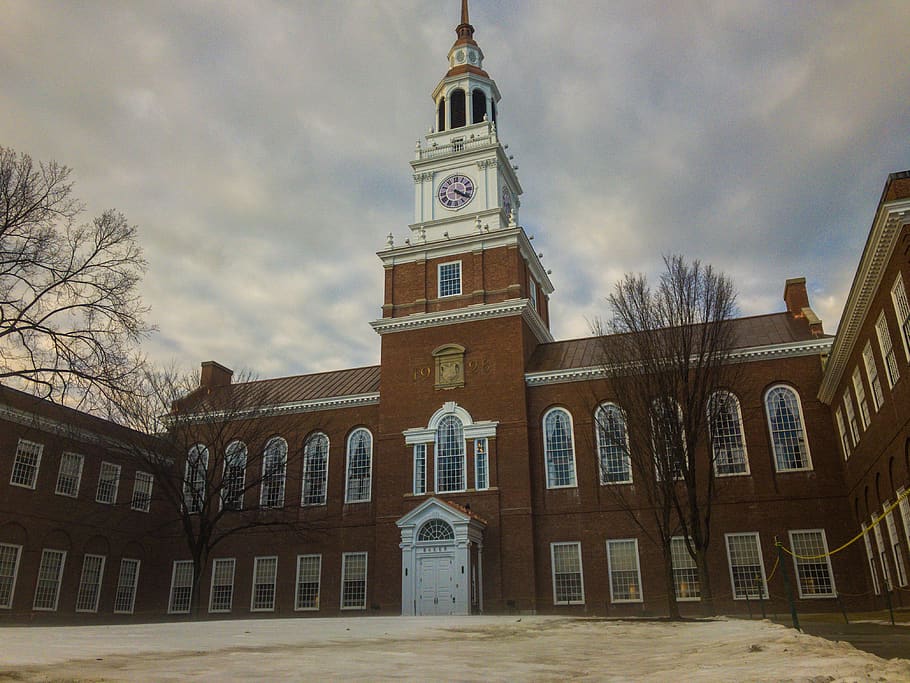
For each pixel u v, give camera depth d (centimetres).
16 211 2878
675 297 3319
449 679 811
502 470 4194
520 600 3919
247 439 4666
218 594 4775
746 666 888
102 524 4594
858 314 2953
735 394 3884
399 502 4306
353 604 4431
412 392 4516
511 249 4616
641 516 3984
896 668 764
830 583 3669
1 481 3956
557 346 4825
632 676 862
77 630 1906
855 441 3453
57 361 2955
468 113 5266
